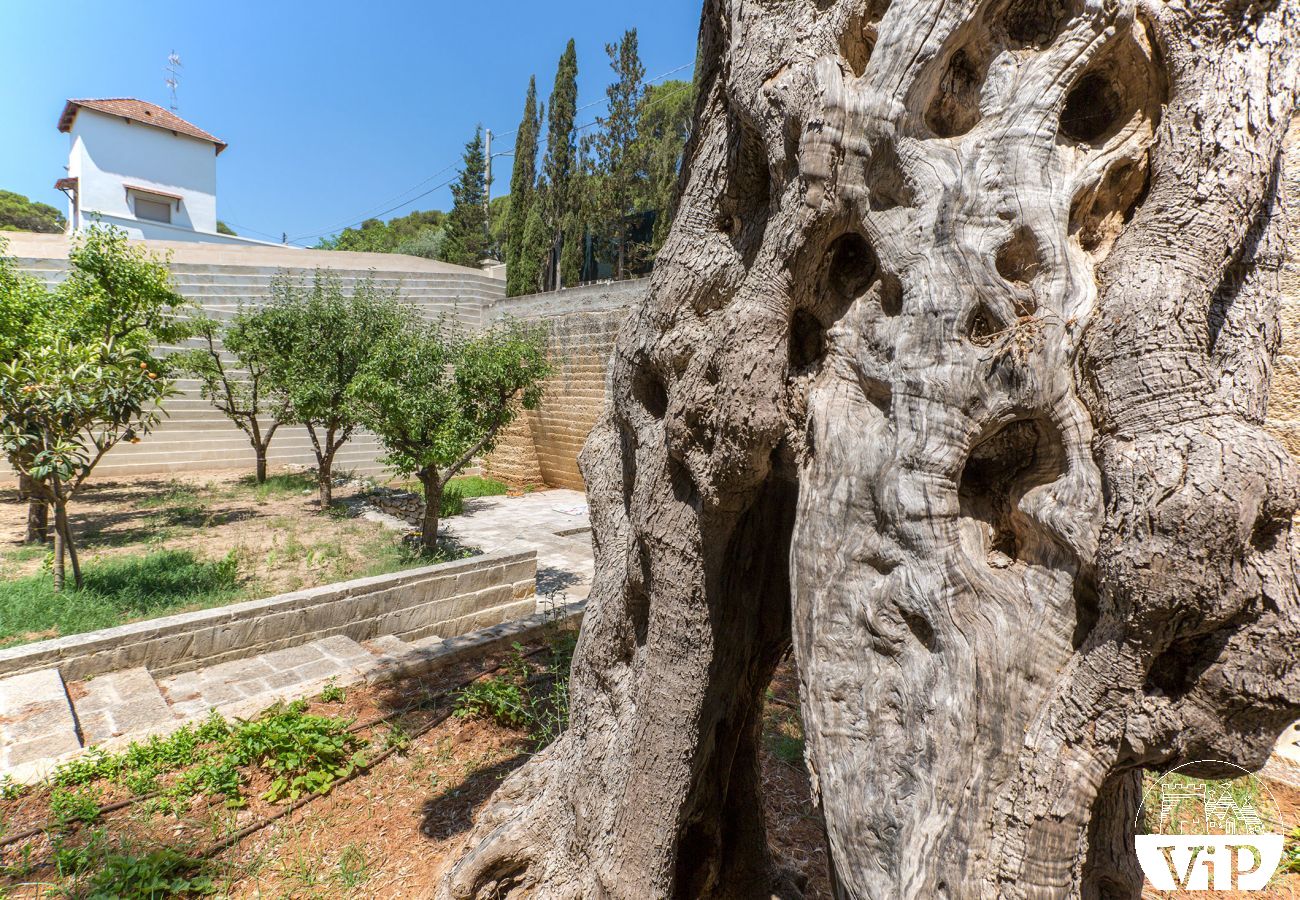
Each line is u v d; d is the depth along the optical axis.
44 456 6.90
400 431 9.79
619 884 2.40
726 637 2.49
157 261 11.69
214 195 32.03
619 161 30.14
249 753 4.25
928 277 1.71
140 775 4.05
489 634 6.29
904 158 1.78
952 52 1.75
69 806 3.76
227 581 8.27
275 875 3.38
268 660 5.96
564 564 10.89
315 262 19.83
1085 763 1.45
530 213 27.86
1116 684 1.43
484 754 4.50
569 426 17.19
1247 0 1.59
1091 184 1.69
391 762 4.38
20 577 8.39
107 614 6.94
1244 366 1.59
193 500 13.05
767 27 2.08
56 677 5.02
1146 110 1.73
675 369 2.33
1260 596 1.37
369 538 10.84
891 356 1.77
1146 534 1.36
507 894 2.86
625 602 2.65
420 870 3.40
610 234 31.64
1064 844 1.43
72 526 10.98
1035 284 1.63
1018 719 1.52
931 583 1.60
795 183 1.92
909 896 1.47
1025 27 1.82
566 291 16.94
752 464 2.02
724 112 2.41
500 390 10.62
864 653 1.70
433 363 10.20
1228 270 1.68
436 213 58.56
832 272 2.07
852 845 1.59
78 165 29.06
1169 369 1.46
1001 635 1.56
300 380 12.27
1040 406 1.59
